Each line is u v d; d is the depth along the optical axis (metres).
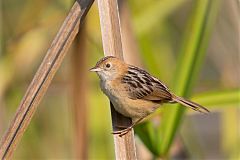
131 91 8.25
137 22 10.56
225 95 8.65
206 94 8.64
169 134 8.37
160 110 9.05
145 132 8.29
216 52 11.95
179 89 8.55
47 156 13.28
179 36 12.96
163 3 10.73
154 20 10.67
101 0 6.95
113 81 8.32
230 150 11.81
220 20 11.74
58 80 12.98
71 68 8.87
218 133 15.80
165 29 12.27
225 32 11.72
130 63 9.12
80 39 8.70
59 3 12.02
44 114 13.87
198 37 8.41
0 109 11.28
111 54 6.99
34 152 13.14
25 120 6.45
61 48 6.60
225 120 11.80
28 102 6.46
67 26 6.65
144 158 9.90
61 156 13.32
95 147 12.64
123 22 9.05
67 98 12.70
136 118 8.48
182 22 12.92
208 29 8.39
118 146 6.98
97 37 10.86
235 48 11.66
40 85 6.50
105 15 6.96
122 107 8.25
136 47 9.26
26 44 11.85
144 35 10.45
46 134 13.67
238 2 9.37
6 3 12.52
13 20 12.65
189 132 10.98
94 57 11.75
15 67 11.78
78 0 6.71
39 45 11.98
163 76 11.34
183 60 8.50
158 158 8.40
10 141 6.41
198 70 8.48
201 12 8.37
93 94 12.47
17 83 12.19
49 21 11.64
